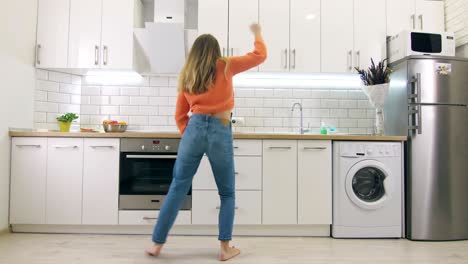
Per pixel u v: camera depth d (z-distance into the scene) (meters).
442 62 2.60
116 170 2.51
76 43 2.89
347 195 2.51
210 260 1.96
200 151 1.91
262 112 3.26
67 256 2.00
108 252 2.09
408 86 2.61
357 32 3.04
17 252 2.06
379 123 2.88
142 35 2.87
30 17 2.80
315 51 3.01
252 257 2.03
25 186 2.49
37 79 2.89
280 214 2.50
